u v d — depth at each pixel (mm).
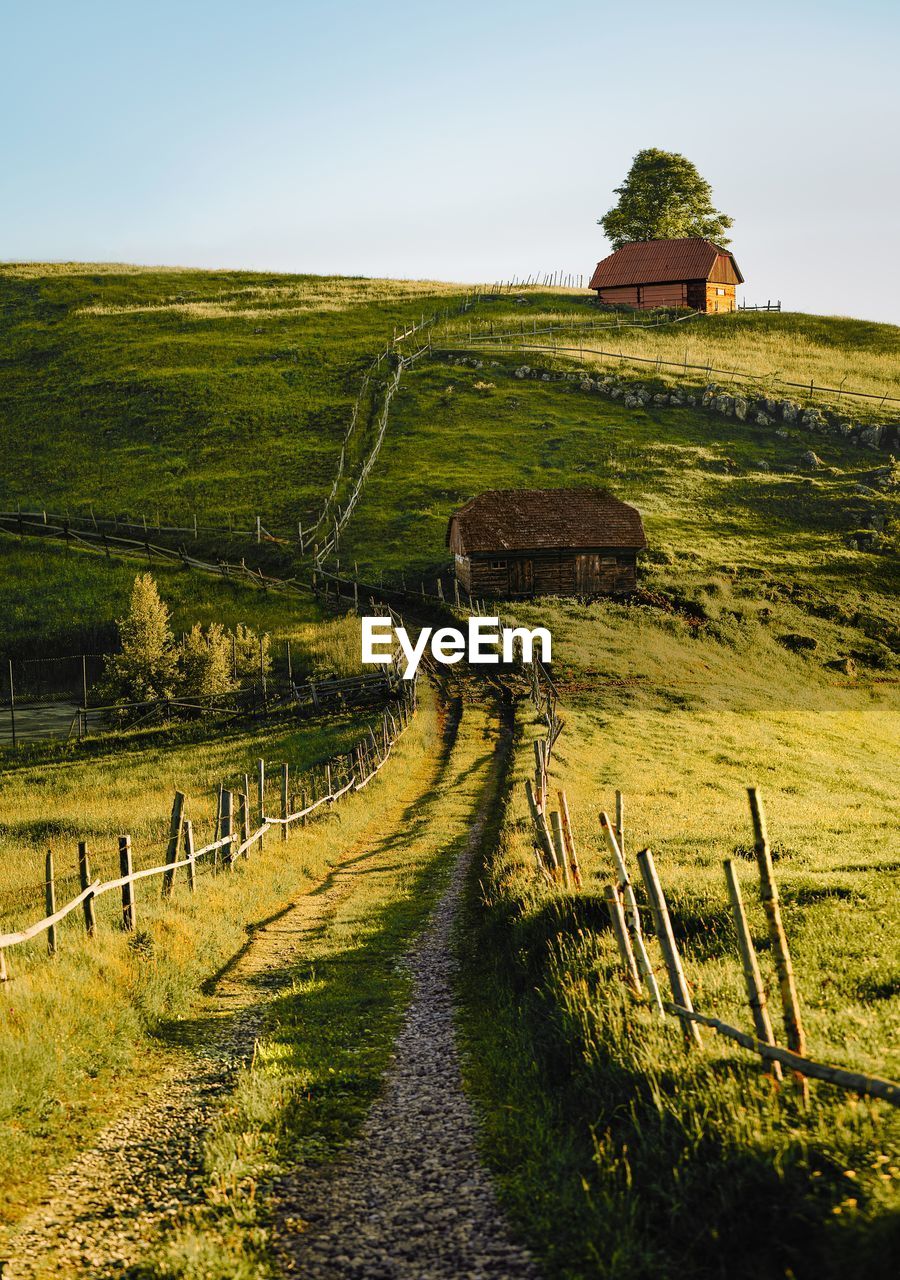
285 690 55969
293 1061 11148
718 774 32969
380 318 138375
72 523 88812
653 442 96750
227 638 58562
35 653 68750
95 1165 8930
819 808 26625
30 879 23094
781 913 12867
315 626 65812
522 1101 9445
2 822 32688
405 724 46531
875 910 12711
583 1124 8398
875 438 97375
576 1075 9172
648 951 11922
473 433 99125
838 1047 8062
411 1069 10922
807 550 75875
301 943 17391
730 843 19312
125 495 93500
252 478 93938
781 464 92562
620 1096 8352
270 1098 10016
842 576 71312
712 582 67688
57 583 77062
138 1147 9289
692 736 40156
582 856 18359
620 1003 9906
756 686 51625
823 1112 7051
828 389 109688
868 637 61906
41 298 152875
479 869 22641
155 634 56125
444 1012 13055
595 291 155125
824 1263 5719
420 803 33562
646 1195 7105
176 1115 10039
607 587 68312
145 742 49250
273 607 70000
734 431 100500
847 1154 6492
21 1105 9711
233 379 116750
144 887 19891
